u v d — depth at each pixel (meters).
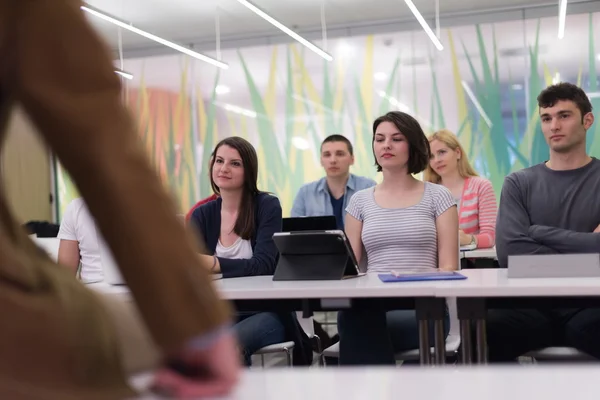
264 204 3.03
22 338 0.43
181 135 8.26
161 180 0.46
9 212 0.48
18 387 0.43
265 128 8.03
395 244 2.78
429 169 4.91
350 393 0.47
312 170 7.88
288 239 2.47
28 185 8.05
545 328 2.54
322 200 5.34
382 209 2.86
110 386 0.46
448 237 2.77
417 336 2.54
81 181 0.44
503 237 2.79
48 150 0.45
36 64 0.43
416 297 2.11
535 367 0.54
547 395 0.44
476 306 2.05
